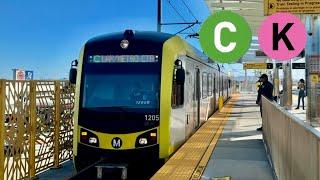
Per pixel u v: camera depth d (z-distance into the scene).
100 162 9.10
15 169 9.24
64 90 12.07
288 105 19.28
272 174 7.87
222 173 7.90
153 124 9.14
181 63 9.84
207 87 17.08
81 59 9.70
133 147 9.12
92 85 9.48
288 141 5.55
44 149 10.76
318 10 8.21
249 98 46.31
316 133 3.64
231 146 11.15
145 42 9.55
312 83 11.34
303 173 4.21
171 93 9.39
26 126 9.74
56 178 10.03
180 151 9.99
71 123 12.62
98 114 9.29
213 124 15.92
